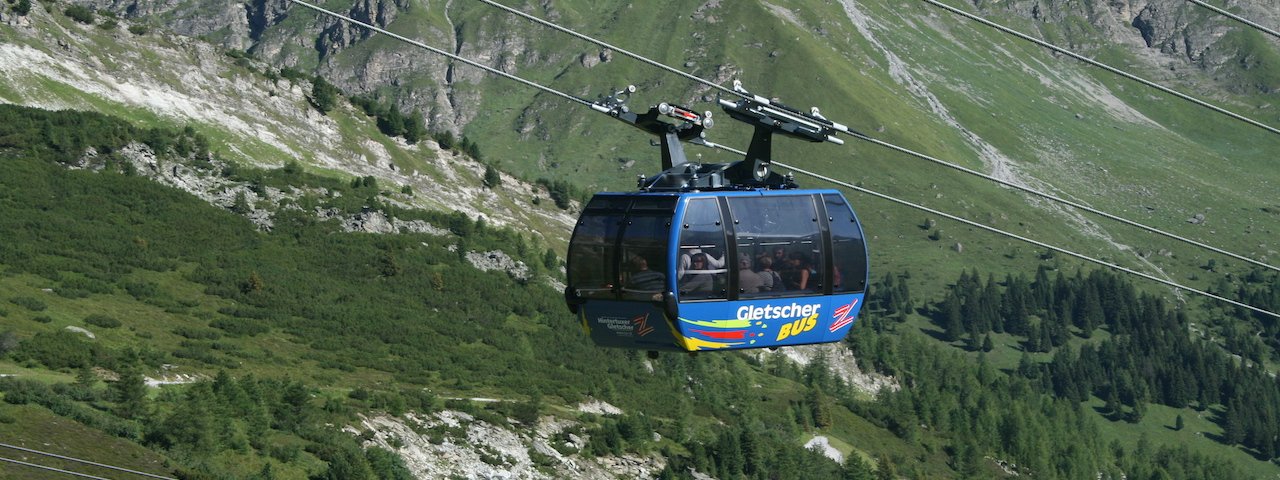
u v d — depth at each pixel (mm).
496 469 122375
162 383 120938
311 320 175125
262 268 191375
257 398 110500
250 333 159875
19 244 171000
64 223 184625
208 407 102375
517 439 132875
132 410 98125
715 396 193125
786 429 188750
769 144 29875
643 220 28391
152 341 141625
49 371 115438
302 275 194375
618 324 29078
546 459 129250
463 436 127312
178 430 93250
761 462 150000
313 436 108312
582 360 191250
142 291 165250
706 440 153625
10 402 89188
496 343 186875
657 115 29547
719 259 28031
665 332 28500
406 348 172000
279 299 179000
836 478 166000
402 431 121938
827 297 29094
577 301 29297
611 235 28703
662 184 29469
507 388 160875
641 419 148875
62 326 135125
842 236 29266
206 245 195750
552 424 141875
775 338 29172
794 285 28688
